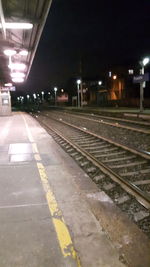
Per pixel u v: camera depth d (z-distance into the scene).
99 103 58.16
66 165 6.50
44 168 6.05
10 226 3.29
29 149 8.32
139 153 7.71
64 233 3.13
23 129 14.19
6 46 10.59
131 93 51.12
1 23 6.92
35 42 10.73
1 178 5.27
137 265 2.62
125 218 3.71
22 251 2.78
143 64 25.75
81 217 3.56
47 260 2.64
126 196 4.77
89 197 4.48
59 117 29.14
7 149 8.30
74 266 2.56
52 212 3.69
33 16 7.58
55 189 4.65
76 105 62.00
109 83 59.03
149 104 34.81
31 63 16.78
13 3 6.63
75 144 9.72
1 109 29.08
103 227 3.38
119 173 6.25
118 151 8.72
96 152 8.69
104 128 15.76
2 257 2.68
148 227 3.72
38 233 3.13
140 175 5.99
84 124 19.06
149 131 12.23
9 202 4.04
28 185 4.85
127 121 18.11
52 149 8.38
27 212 3.69
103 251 2.80
